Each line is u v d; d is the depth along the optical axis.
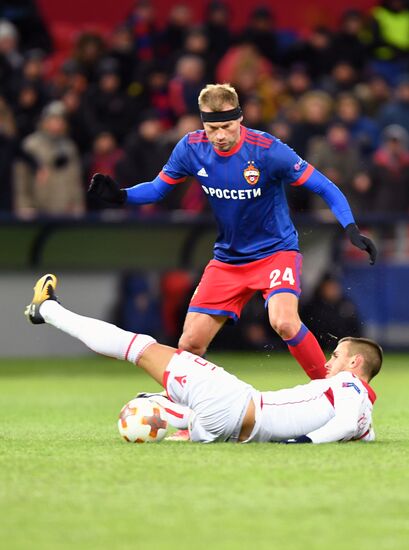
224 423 23.05
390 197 58.91
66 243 55.38
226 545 14.71
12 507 16.89
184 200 56.56
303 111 58.88
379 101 65.38
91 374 49.38
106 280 58.38
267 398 23.33
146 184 27.94
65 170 55.22
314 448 22.52
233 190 26.81
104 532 15.40
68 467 20.30
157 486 18.47
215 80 62.78
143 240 55.75
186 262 57.00
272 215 27.16
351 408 23.36
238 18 75.50
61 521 16.02
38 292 24.69
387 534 15.35
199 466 20.33
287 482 18.84
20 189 54.81
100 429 27.98
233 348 57.06
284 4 76.00
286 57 67.38
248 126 57.22
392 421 30.55
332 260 56.84
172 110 60.47
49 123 54.94
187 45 62.69
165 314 58.94
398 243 58.34
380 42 70.25
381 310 58.38
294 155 26.77
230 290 27.33
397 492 18.12
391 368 51.84
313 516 16.39
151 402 23.95
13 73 58.53
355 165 58.38
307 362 26.80
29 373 49.66
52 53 66.69
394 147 59.38
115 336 23.62
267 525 15.82
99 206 56.97
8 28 59.53
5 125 54.69
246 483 18.73
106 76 58.81
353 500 17.48
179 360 23.30
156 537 15.13
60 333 58.78
